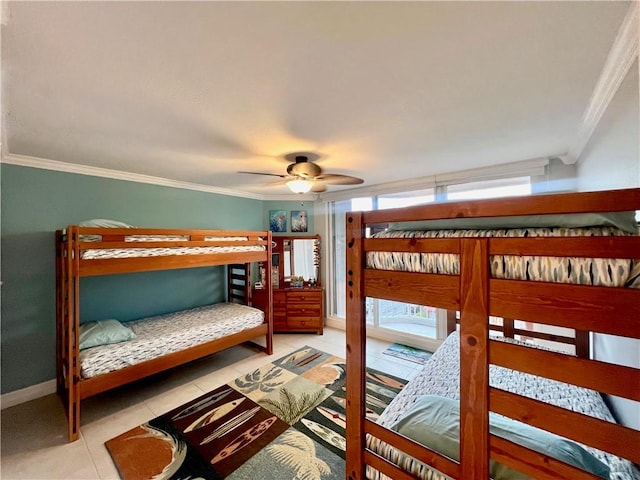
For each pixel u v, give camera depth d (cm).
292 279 457
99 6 85
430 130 193
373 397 251
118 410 232
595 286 67
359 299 114
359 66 120
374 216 109
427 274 94
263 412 229
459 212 88
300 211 477
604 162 161
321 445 191
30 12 86
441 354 221
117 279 306
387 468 108
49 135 194
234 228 434
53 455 182
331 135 200
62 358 240
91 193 290
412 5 86
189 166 283
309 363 322
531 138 210
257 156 249
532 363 75
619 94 128
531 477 78
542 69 123
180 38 101
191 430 207
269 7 87
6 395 238
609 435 66
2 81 127
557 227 79
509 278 79
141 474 168
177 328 283
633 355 130
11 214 244
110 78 126
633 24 92
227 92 140
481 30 98
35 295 255
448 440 99
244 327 329
